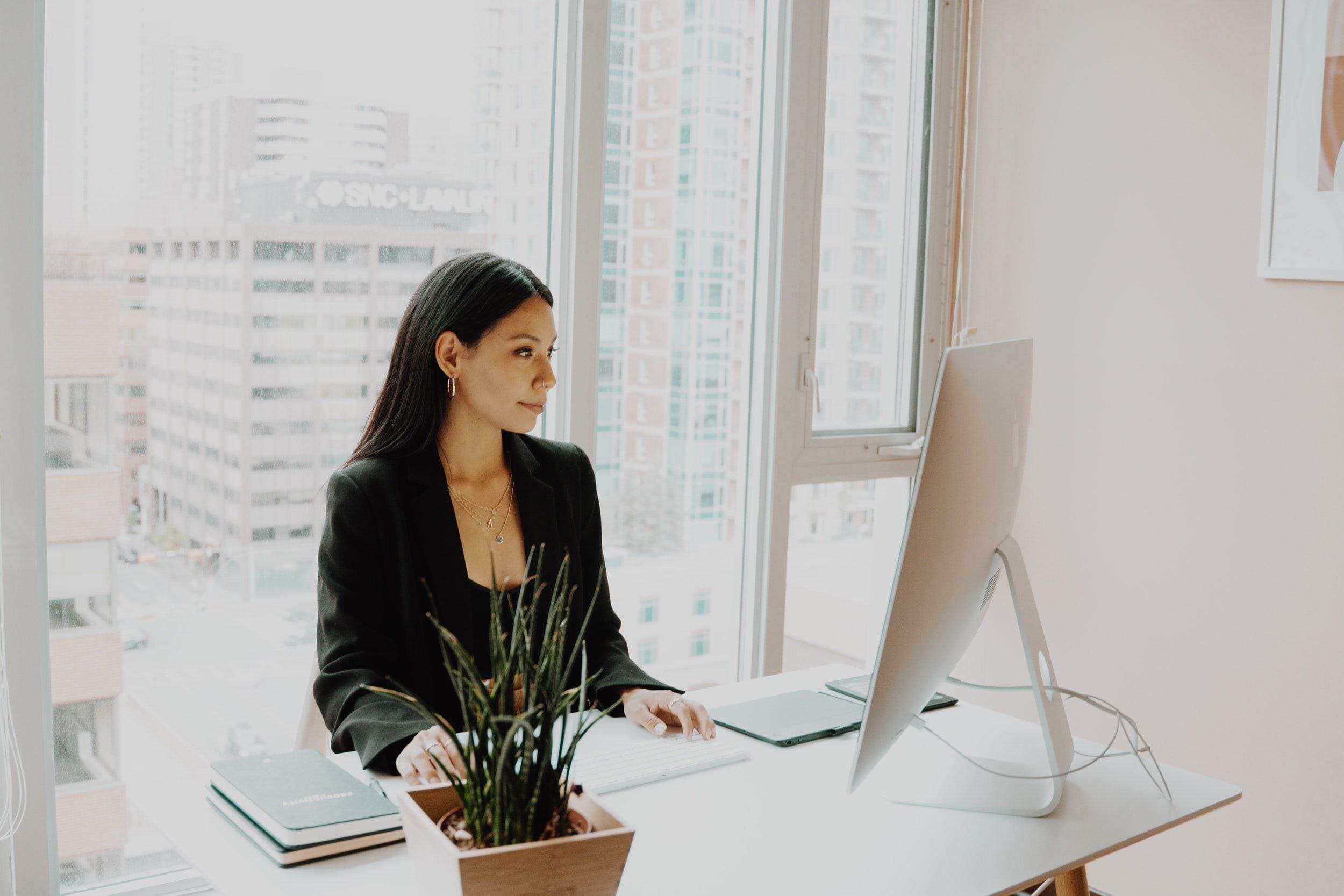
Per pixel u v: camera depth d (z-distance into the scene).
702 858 1.36
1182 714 2.85
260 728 2.34
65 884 2.14
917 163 3.29
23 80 1.91
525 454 1.96
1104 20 2.96
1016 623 3.17
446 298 1.83
